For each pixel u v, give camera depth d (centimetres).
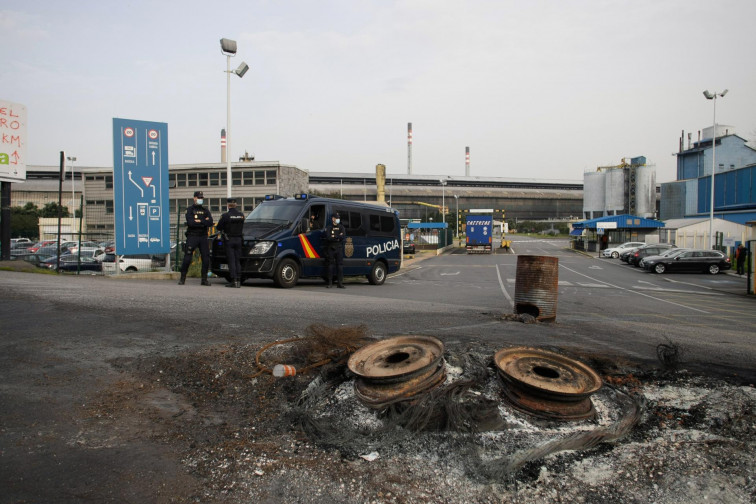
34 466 284
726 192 5294
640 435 338
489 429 340
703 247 4450
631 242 4469
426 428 339
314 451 319
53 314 602
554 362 409
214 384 412
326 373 421
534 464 304
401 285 1728
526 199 13550
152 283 1078
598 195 9062
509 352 422
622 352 501
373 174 12388
